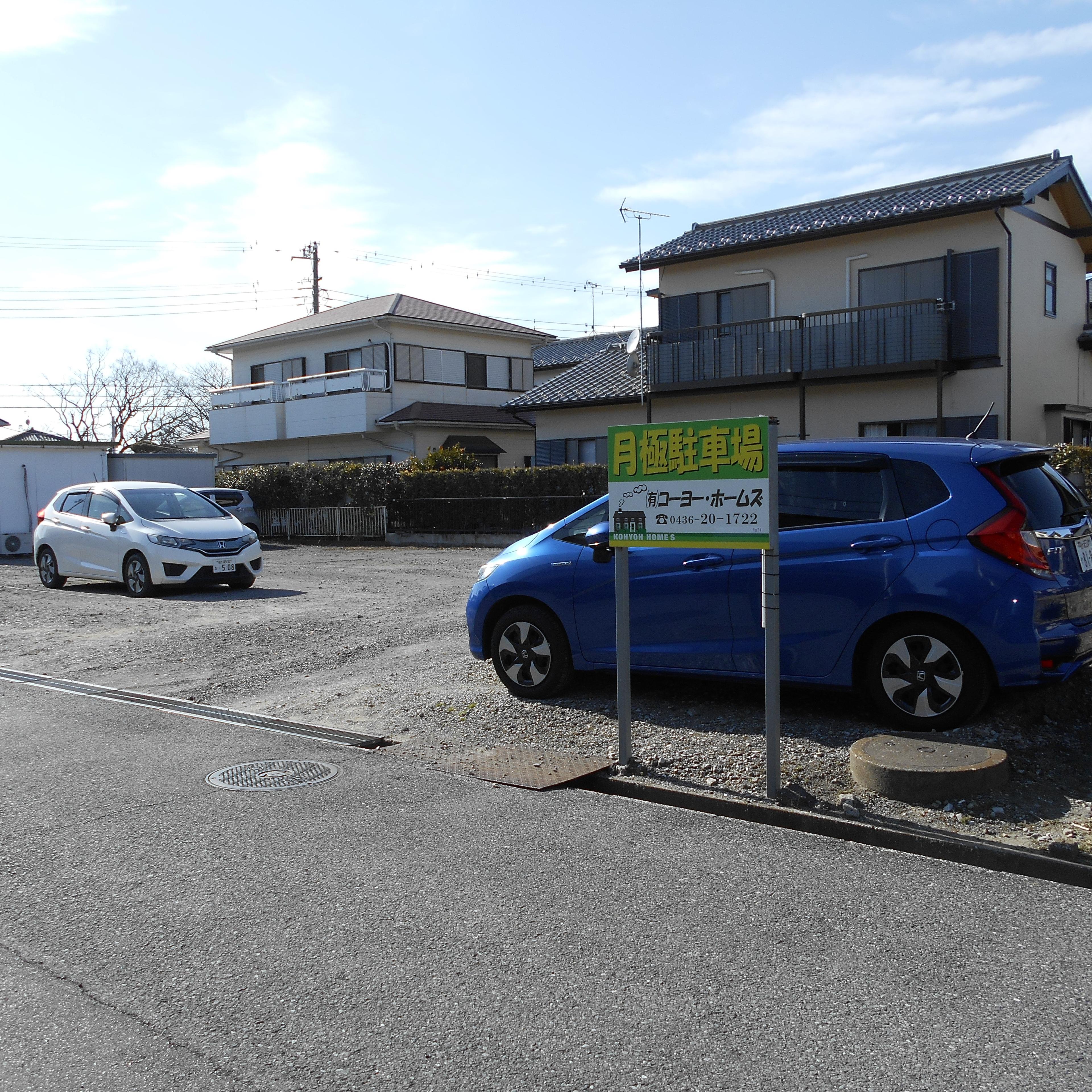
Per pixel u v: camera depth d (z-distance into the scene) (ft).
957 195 63.72
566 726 20.72
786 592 18.81
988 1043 9.27
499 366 117.91
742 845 14.74
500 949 11.37
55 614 40.63
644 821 15.85
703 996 10.23
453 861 14.12
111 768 19.19
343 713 23.49
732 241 72.28
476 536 79.61
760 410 74.02
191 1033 9.68
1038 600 16.75
